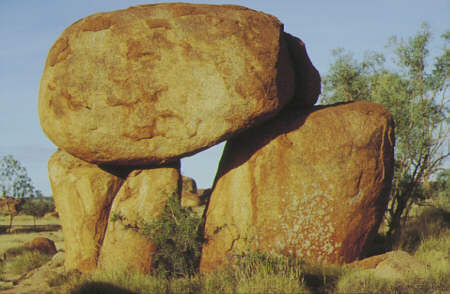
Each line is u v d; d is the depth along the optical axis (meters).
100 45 8.41
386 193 9.53
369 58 16.03
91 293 7.45
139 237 8.94
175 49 8.33
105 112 8.38
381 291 6.98
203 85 8.28
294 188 8.95
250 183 9.15
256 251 8.40
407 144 13.90
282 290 6.71
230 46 8.33
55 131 8.73
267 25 8.66
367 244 9.41
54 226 31.17
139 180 9.27
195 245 8.86
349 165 9.01
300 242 8.88
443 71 14.20
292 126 9.30
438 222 13.57
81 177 9.46
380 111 9.59
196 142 8.48
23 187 31.92
